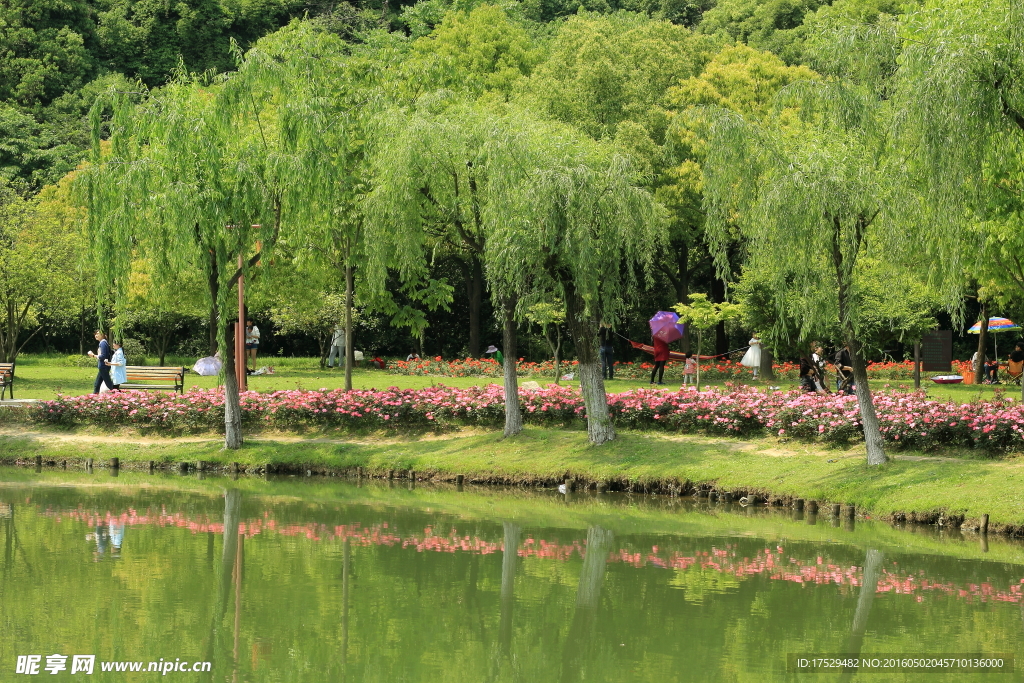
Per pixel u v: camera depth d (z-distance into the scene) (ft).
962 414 62.03
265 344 178.19
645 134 115.44
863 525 56.85
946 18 53.72
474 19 145.89
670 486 66.33
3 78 211.41
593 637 38.93
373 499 67.41
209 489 71.15
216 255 73.10
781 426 70.28
